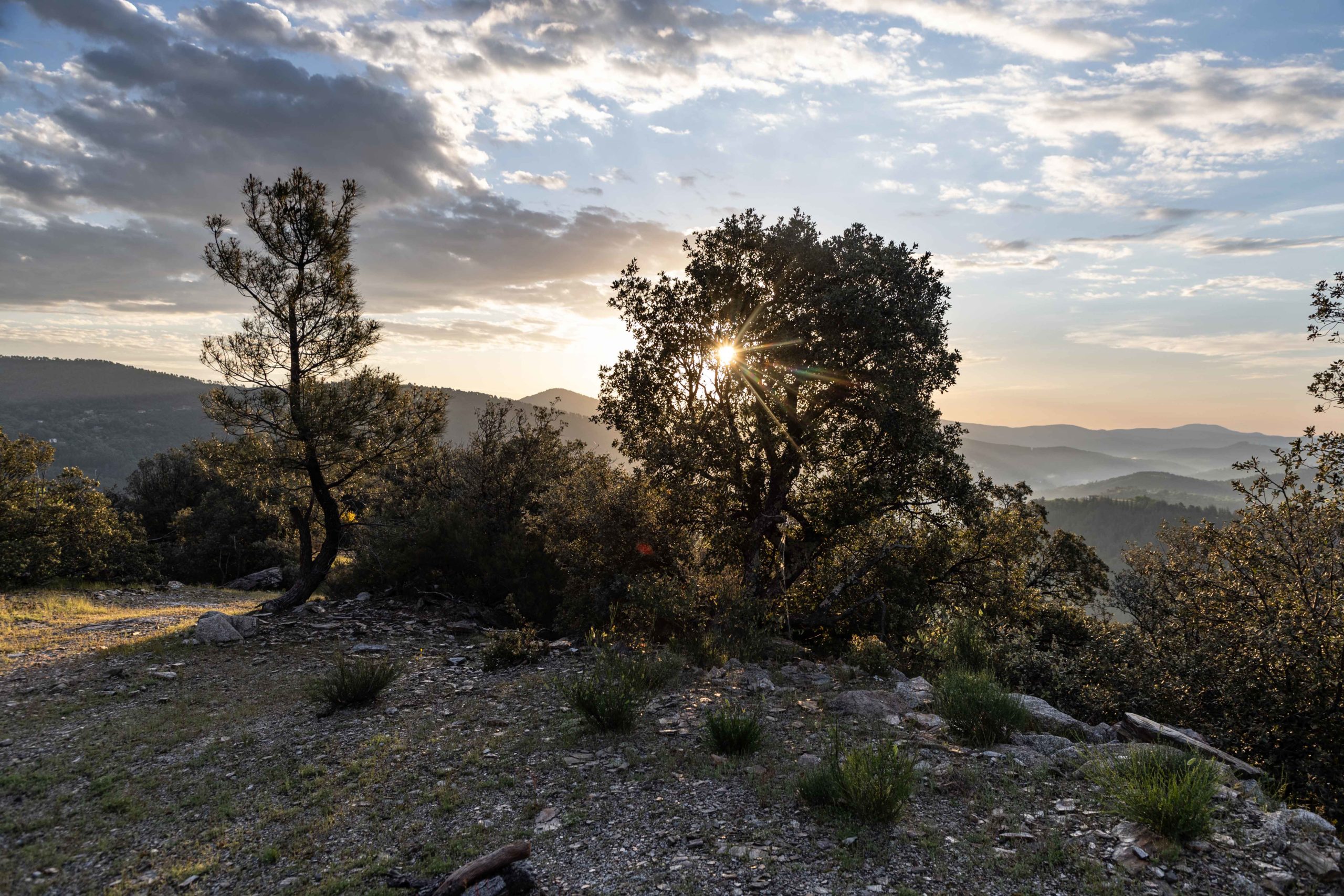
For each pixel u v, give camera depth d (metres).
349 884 5.38
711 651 12.08
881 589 19.14
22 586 23.75
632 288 19.08
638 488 17.53
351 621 17.22
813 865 4.98
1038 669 11.63
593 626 15.27
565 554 16.97
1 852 6.55
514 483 24.23
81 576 26.83
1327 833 5.22
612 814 6.11
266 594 31.17
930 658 12.83
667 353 18.77
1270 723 10.20
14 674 12.75
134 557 29.02
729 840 5.43
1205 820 5.12
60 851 6.52
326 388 17.88
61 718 10.52
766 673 11.16
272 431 18.06
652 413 18.89
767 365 17.31
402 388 19.09
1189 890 4.50
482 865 5.02
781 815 5.82
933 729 7.91
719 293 17.95
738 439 17.83
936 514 19.86
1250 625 11.65
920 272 17.61
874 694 9.30
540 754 7.84
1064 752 7.05
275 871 5.80
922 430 17.81
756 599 14.48
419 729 9.18
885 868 4.89
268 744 9.09
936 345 17.53
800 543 20.03
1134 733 7.75
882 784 5.60
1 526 24.25
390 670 11.21
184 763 8.61
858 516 18.25
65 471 28.08
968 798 6.00
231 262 17.53
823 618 18.77
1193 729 10.59
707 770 6.86
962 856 5.02
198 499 49.72
